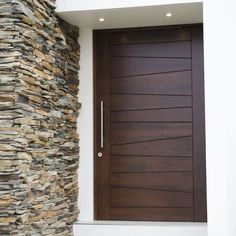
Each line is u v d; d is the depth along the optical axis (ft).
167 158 13.26
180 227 12.25
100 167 13.60
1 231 9.58
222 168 10.99
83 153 13.62
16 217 9.57
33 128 10.52
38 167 10.73
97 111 13.67
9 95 9.71
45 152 11.19
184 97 13.30
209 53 11.28
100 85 13.71
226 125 11.09
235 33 11.42
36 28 10.69
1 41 9.86
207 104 11.21
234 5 11.34
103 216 13.47
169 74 13.43
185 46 13.39
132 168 13.43
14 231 9.57
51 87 11.62
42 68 11.07
